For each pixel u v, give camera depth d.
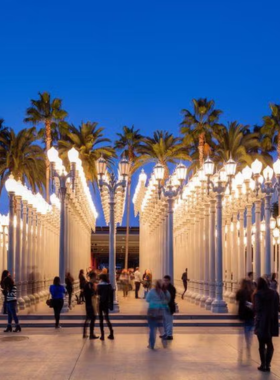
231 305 30.20
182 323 23.30
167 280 19.16
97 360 14.96
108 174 41.41
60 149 65.06
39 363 14.52
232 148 62.66
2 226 34.41
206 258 30.45
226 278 35.22
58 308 22.12
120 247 94.50
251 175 29.92
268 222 27.00
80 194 36.69
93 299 19.33
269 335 13.52
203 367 13.98
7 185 26.55
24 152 58.16
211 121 65.38
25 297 28.30
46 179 59.38
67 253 32.75
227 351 16.55
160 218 38.12
